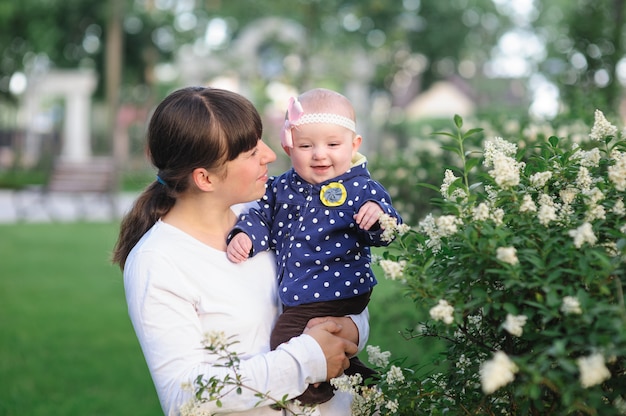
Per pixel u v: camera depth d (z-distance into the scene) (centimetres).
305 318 223
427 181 454
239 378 198
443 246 202
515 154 225
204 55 2105
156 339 207
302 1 1378
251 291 221
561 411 188
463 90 3953
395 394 215
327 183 238
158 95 3306
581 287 182
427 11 3519
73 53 3284
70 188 1514
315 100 241
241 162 214
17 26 2902
